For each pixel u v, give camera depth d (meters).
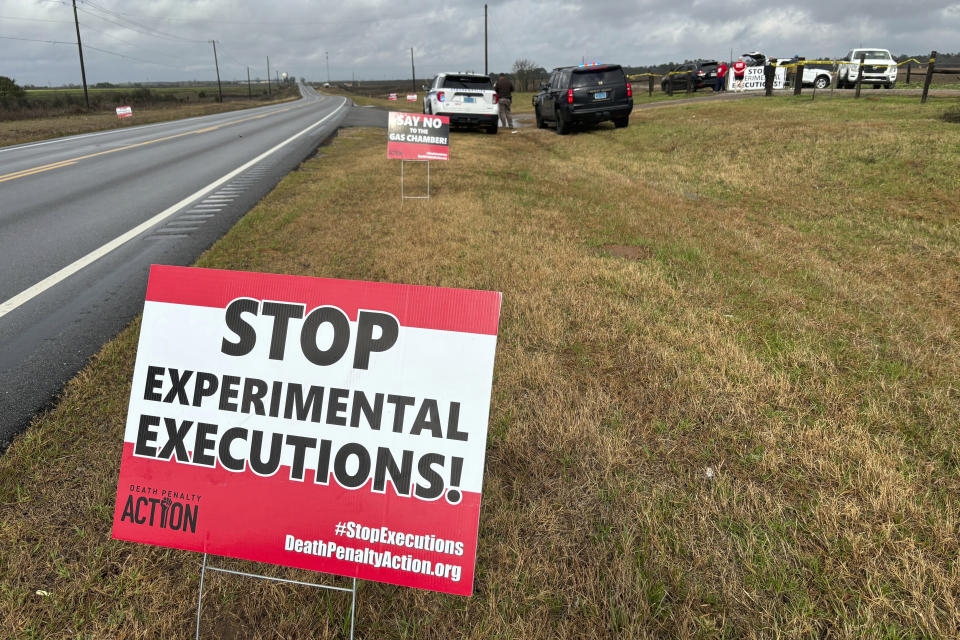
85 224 7.72
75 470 2.66
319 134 20.78
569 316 4.27
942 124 12.22
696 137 14.61
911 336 4.13
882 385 3.34
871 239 6.98
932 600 1.97
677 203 8.84
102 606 2.02
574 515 2.45
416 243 6.08
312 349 1.89
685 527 2.35
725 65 29.39
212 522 1.91
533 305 4.37
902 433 2.91
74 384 3.40
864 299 4.82
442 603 2.05
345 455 1.86
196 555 2.26
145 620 1.98
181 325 1.96
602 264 5.46
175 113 42.75
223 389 1.93
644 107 24.19
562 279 5.02
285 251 5.98
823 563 2.18
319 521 1.86
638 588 2.04
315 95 105.38
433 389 1.83
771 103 19.28
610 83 17.14
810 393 3.27
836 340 3.99
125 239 6.89
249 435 1.91
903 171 9.54
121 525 1.96
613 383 3.37
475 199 8.49
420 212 7.59
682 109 20.61
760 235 7.11
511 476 2.69
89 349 3.92
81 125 29.62
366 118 30.09
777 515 2.39
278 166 12.93
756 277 5.32
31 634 1.90
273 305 1.91
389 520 1.83
